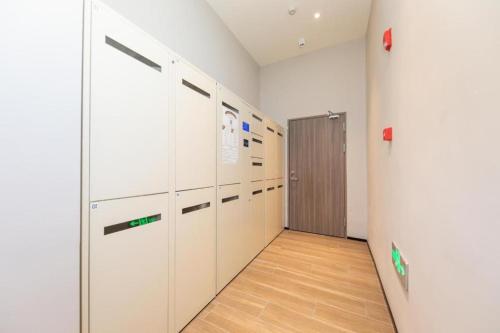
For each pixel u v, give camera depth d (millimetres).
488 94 555
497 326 528
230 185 2049
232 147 2080
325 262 2490
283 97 3932
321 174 3605
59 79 801
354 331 1427
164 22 1933
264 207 2912
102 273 956
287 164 3895
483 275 575
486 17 561
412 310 1108
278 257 2633
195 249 1559
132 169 1095
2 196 666
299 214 3781
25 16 713
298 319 1536
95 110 926
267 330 1433
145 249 1168
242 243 2287
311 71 3676
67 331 826
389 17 1597
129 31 1079
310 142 3701
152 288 1208
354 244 3105
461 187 675
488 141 556
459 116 686
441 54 798
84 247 887
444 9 773
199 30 2402
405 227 1229
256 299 1774
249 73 3705
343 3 2545
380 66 1958
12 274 688
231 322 1505
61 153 811
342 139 3436
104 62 960
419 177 1019
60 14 804
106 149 970
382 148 1912
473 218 616
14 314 692
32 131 730
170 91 1336
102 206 955
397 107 1387
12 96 685
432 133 880
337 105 3473
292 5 2582
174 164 1366
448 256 753
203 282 1644
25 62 712
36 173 740
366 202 3240
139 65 1133
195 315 1549
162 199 1276
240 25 2963
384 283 1821
